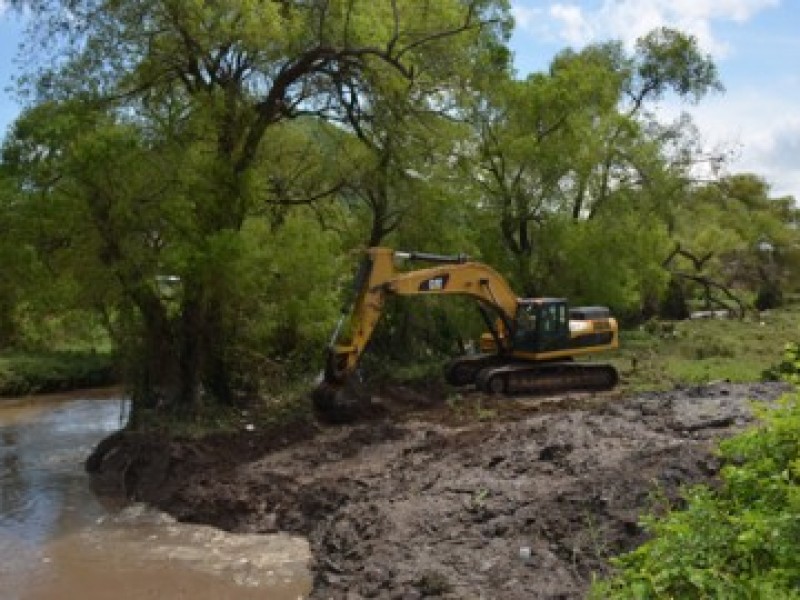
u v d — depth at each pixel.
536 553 10.05
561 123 30.31
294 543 12.99
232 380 20.41
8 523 14.65
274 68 19.59
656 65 39.03
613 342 23.83
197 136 18.52
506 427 16.58
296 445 17.33
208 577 11.85
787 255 54.38
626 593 5.71
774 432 6.63
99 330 23.20
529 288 31.33
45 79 18.02
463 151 27.61
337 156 23.08
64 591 11.55
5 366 29.69
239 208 18.91
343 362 19.27
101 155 15.88
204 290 18.39
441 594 9.37
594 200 33.69
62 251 17.34
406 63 20.81
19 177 16.58
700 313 49.31
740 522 5.77
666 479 10.85
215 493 14.71
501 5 24.75
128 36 17.98
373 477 14.52
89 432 22.86
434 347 27.11
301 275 19.70
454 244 25.28
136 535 13.80
